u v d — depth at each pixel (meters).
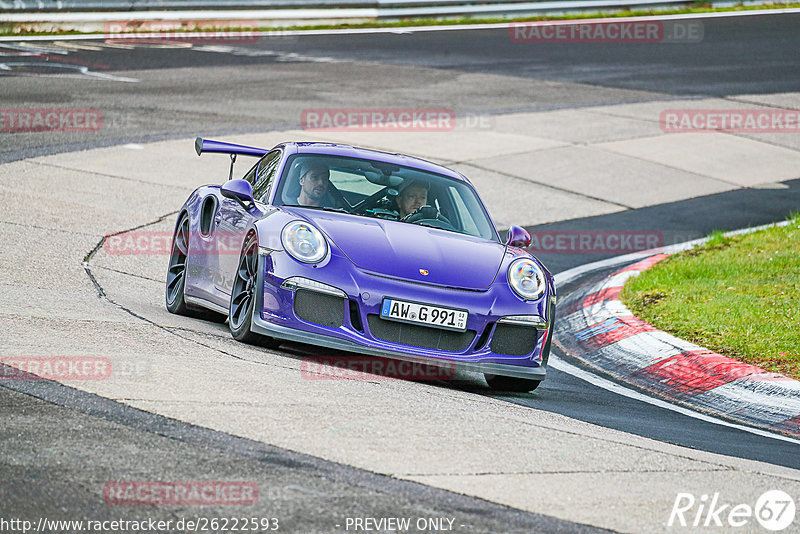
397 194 27.16
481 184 55.34
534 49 100.06
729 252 42.66
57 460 14.29
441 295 23.05
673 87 85.00
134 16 98.94
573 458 17.25
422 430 17.80
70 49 85.81
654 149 65.94
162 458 14.77
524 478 15.73
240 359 22.00
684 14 121.44
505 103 76.00
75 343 21.14
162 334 23.66
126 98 67.06
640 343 30.34
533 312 23.94
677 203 55.16
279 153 28.66
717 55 99.75
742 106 79.06
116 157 52.69
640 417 23.11
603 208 53.28
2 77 70.50
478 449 17.03
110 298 28.80
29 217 39.47
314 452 15.76
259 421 17.05
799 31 112.94
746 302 33.78
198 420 16.72
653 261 42.34
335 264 23.09
